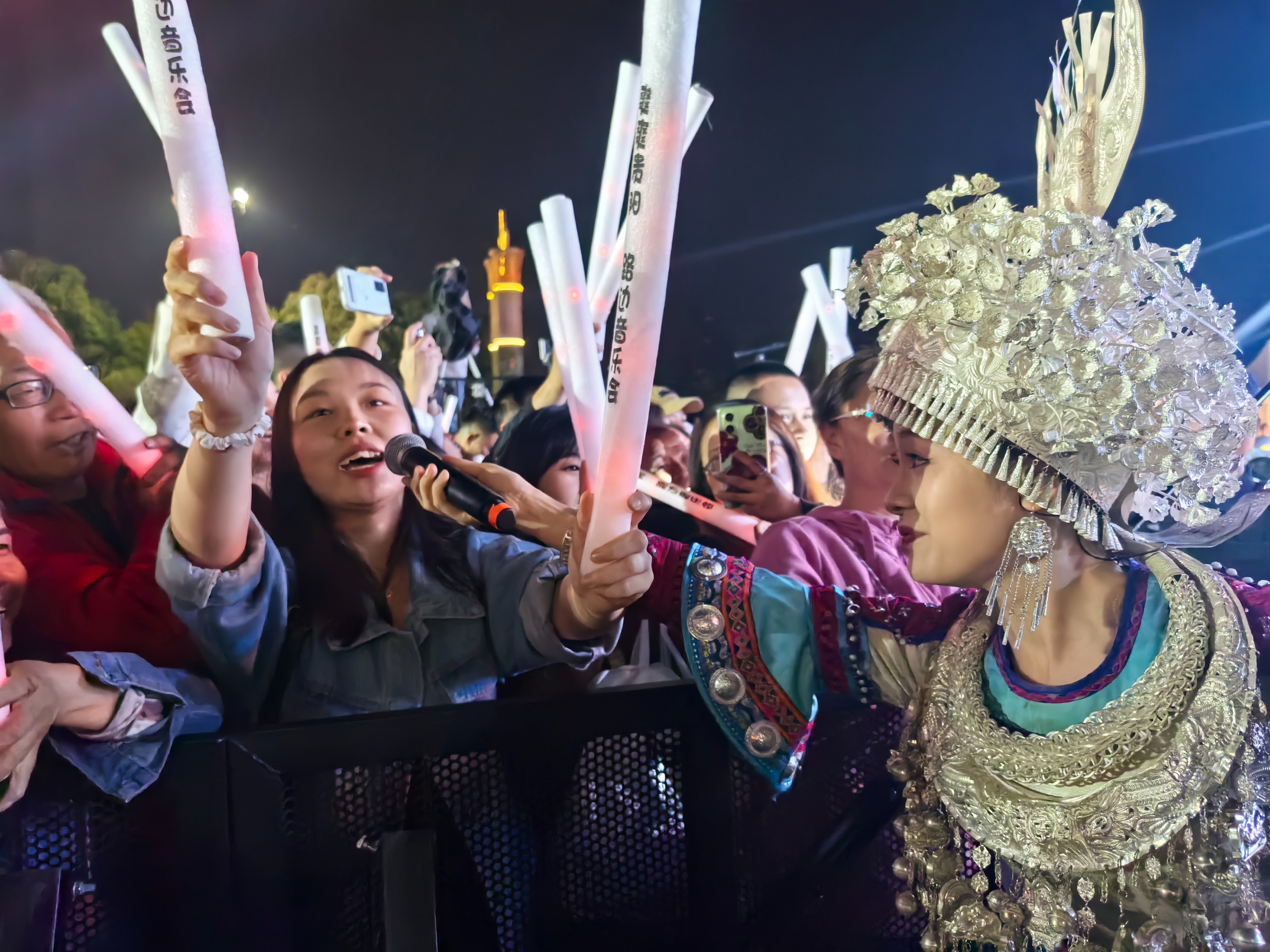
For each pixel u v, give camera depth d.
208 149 0.57
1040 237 0.54
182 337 0.65
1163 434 0.55
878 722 0.76
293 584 1.02
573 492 1.37
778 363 1.71
